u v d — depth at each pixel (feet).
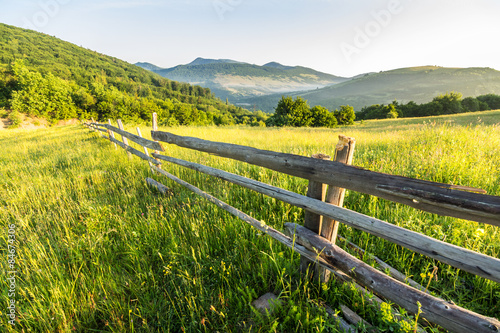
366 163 15.43
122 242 9.61
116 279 7.61
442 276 6.61
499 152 15.03
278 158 6.40
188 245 8.72
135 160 21.90
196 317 6.17
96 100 279.08
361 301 5.68
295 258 7.66
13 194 15.66
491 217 3.40
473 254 3.60
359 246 7.89
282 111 163.12
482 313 5.47
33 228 11.43
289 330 5.57
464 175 11.52
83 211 12.33
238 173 15.64
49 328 6.28
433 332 4.58
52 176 19.67
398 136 27.14
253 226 8.07
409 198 4.17
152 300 7.01
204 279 7.43
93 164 21.86
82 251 9.02
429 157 14.08
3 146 45.16
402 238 4.31
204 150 9.60
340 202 5.65
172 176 13.65
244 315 6.10
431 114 242.58
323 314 5.64
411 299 4.28
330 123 153.28
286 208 10.30
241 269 7.39
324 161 5.36
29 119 242.78
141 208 12.71
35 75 253.03
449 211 3.82
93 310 6.63
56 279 7.57
